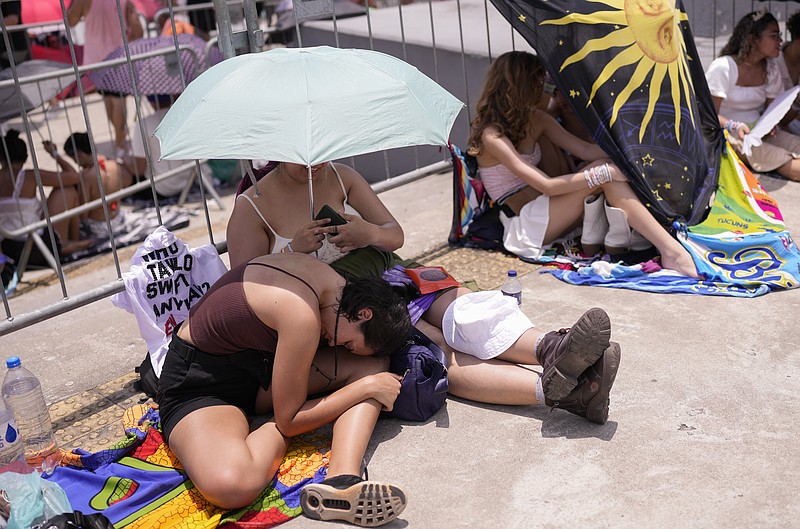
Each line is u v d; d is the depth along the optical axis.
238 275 2.94
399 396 3.11
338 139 2.69
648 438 2.97
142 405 3.40
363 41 6.97
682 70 4.57
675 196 4.43
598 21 4.30
